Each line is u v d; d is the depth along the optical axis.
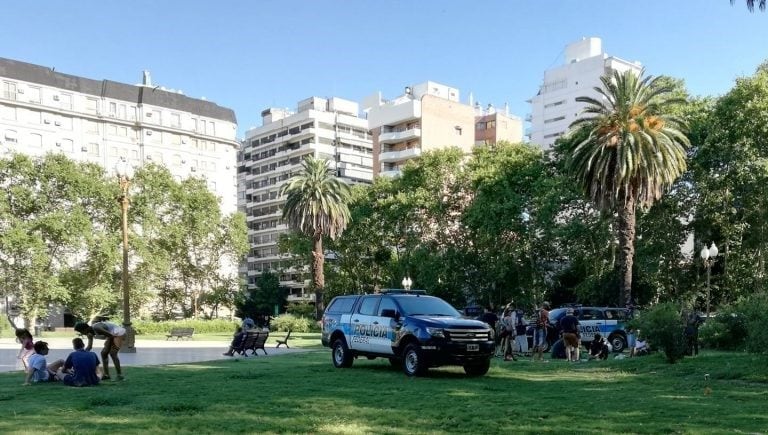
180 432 7.63
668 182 33.97
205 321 56.12
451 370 16.28
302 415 8.88
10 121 79.12
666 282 46.09
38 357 13.21
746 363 14.59
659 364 15.97
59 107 83.56
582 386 12.60
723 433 7.36
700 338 22.83
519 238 49.81
